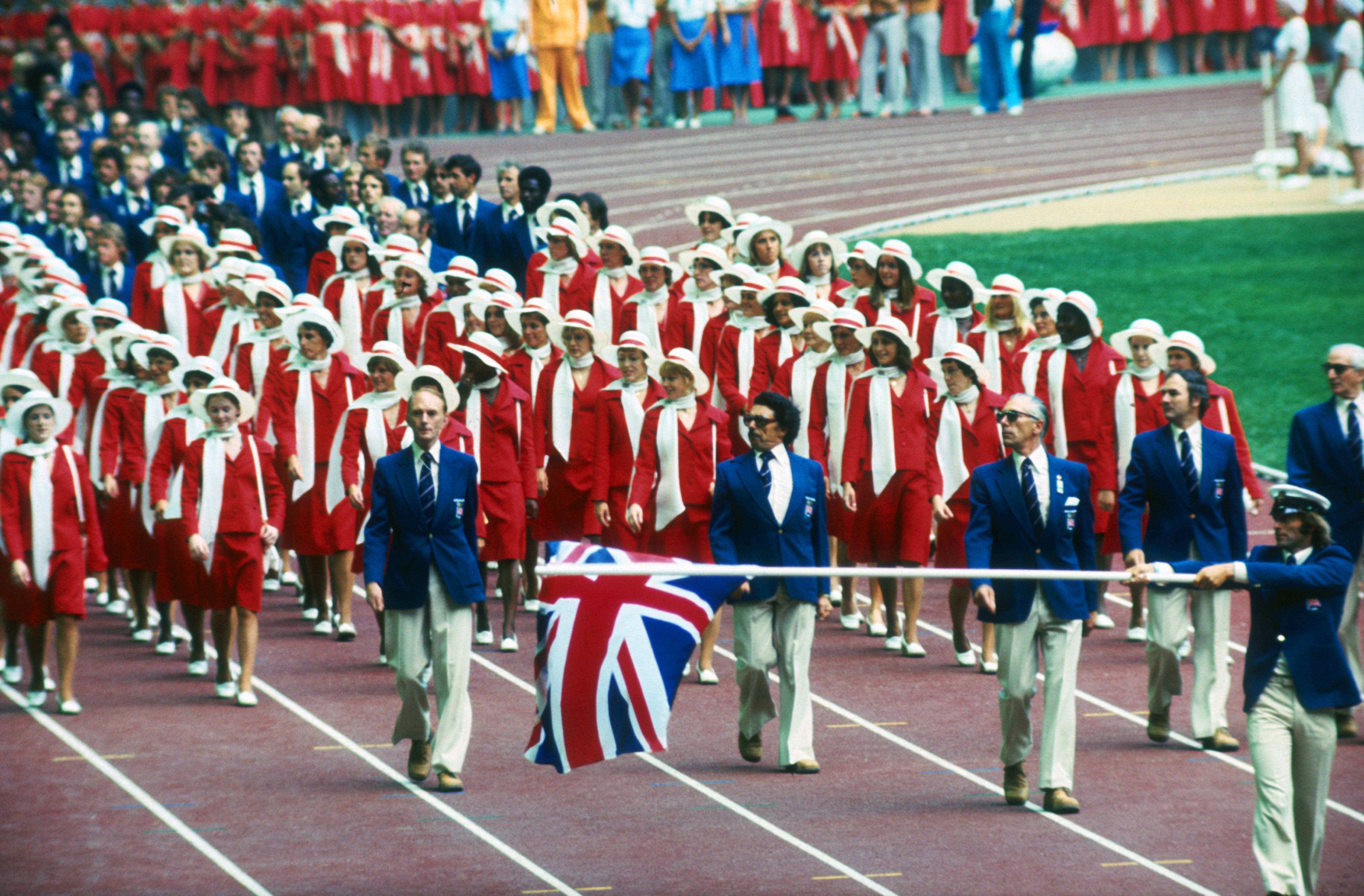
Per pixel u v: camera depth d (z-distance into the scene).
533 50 125.00
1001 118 135.38
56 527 40.75
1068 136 127.69
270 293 50.34
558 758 34.28
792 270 53.56
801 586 37.47
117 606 51.16
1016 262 89.75
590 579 34.88
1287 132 108.81
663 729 34.34
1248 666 31.69
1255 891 31.41
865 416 46.38
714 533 37.78
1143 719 42.00
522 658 46.22
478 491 38.00
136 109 87.62
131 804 35.12
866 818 34.97
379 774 37.28
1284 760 30.70
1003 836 34.03
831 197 103.75
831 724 41.03
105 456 47.31
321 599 48.09
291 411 47.50
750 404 43.09
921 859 32.72
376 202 64.69
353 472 46.16
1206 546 39.62
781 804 35.78
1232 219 99.62
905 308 51.72
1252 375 73.88
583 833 33.94
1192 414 39.81
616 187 104.44
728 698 43.53
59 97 78.00
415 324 54.88
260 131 120.88
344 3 119.31
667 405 45.47
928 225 98.75
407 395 46.09
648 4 126.44
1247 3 157.88
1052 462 36.03
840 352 47.91
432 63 124.44
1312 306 82.50
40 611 41.03
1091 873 32.12
